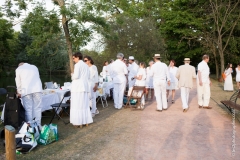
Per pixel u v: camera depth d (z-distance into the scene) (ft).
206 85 29.68
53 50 110.52
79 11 40.50
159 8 104.12
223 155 15.42
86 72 21.89
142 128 21.33
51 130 17.93
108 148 16.71
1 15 42.52
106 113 27.73
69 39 42.80
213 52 76.84
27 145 15.92
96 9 41.96
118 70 29.86
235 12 75.31
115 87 30.22
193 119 24.45
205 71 29.22
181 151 16.11
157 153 15.78
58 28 42.63
